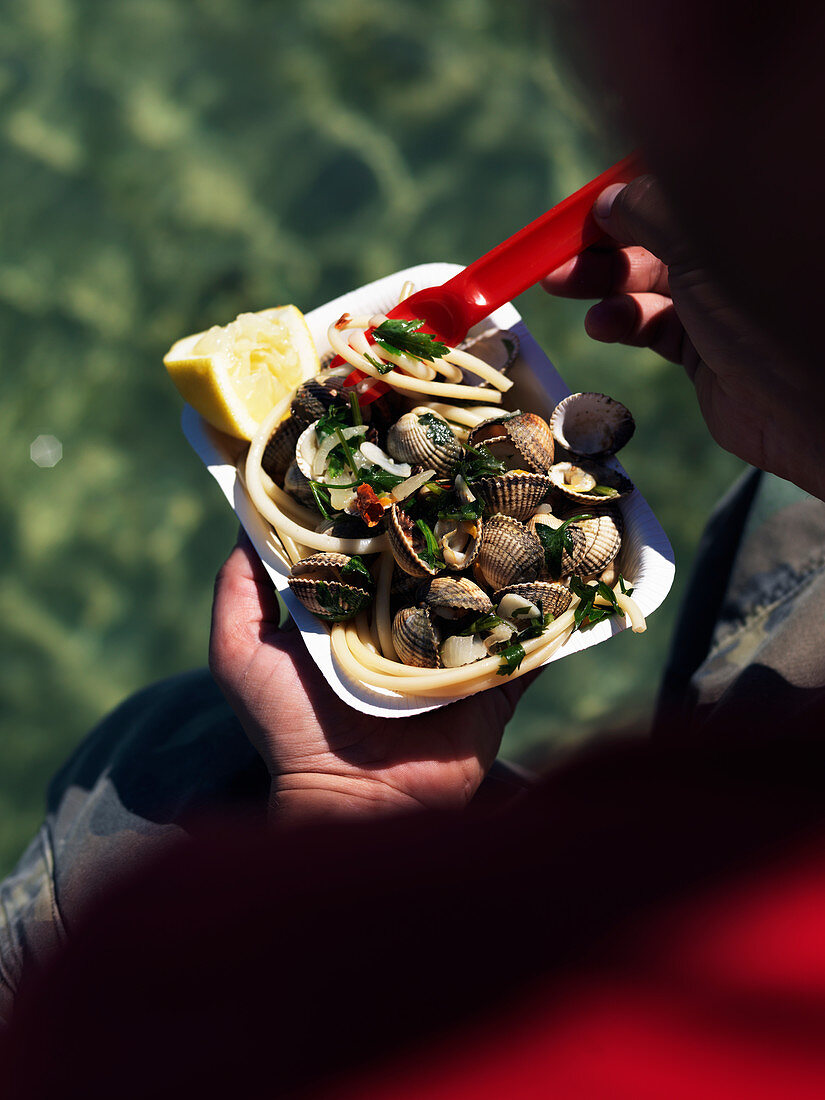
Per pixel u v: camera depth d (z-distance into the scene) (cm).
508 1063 30
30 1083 31
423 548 116
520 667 110
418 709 109
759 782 37
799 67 20
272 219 397
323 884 34
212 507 373
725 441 110
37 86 416
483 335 134
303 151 403
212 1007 31
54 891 137
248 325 133
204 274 392
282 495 128
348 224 393
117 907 35
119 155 407
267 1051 30
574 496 121
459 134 400
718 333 90
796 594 121
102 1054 31
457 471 121
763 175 22
